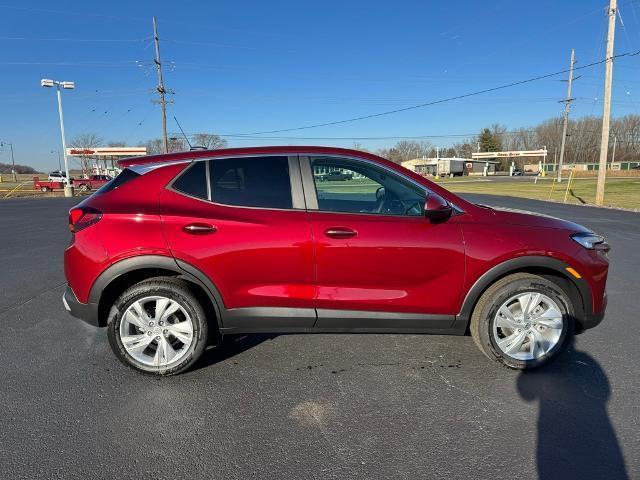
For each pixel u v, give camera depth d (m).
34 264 7.20
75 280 3.13
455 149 134.50
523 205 20.06
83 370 3.38
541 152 91.12
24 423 2.69
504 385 3.15
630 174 75.44
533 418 2.75
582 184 40.50
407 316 3.27
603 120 20.42
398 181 3.31
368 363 3.50
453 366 3.44
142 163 3.30
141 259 3.06
